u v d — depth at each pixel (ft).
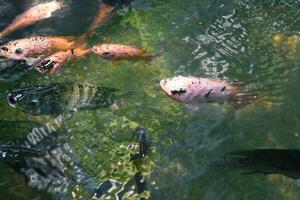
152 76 7.09
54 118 6.66
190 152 6.40
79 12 7.79
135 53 7.07
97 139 6.50
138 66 7.19
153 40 7.55
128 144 6.42
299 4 7.80
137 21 7.78
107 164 6.29
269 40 7.42
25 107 6.68
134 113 6.72
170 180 6.19
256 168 5.86
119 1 7.94
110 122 6.63
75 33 7.60
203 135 6.53
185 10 7.89
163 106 6.78
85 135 6.54
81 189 6.10
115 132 6.56
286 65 7.11
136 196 6.04
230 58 7.25
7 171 6.15
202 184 6.16
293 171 5.77
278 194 6.09
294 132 6.51
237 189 6.13
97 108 6.71
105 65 7.22
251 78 6.98
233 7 7.86
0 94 6.96
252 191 6.11
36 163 6.22
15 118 6.68
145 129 6.45
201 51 7.36
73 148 6.42
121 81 7.06
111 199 6.02
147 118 6.68
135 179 6.18
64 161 6.30
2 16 7.68
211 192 6.11
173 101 6.81
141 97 6.87
